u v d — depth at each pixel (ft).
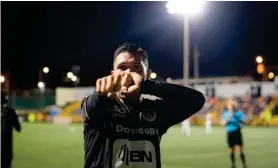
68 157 52.06
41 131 106.32
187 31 80.07
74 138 83.41
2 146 27.02
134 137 7.36
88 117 7.36
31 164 46.03
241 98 140.77
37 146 67.00
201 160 48.34
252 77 181.98
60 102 198.70
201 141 74.79
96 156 7.34
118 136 7.30
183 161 47.55
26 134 95.04
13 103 203.92
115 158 7.25
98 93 6.48
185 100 7.38
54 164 45.91
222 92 157.99
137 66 7.47
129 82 6.56
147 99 7.59
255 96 151.12
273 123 124.88
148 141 7.42
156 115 7.55
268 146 63.98
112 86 6.31
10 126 27.35
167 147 63.98
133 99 6.89
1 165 26.96
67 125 140.97
